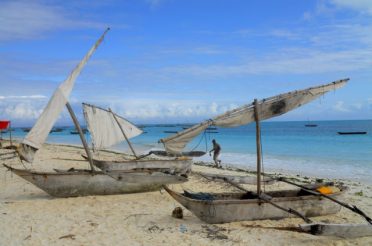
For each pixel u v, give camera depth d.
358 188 17.27
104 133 19.80
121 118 20.56
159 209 12.19
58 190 13.31
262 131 99.56
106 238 9.22
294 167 25.86
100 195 13.97
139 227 10.16
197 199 10.68
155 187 14.80
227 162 29.56
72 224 10.34
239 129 118.12
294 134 75.50
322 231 8.88
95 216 11.22
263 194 10.98
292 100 11.12
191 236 9.41
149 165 19.45
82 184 13.60
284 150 38.94
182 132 11.05
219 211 10.24
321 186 12.13
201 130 11.02
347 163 27.50
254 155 35.44
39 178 13.02
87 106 19.02
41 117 12.48
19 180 17.33
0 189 15.33
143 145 49.56
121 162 18.91
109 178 13.93
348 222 10.83
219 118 10.87
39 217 10.97
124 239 9.16
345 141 50.31
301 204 10.91
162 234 9.58
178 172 15.23
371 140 51.09
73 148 41.50
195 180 18.30
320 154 34.06
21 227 9.97
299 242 9.14
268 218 10.70
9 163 23.91
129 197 13.93
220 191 15.68
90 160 13.88
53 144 52.44
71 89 13.54
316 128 113.31
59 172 13.33
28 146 12.15
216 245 8.83
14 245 8.66
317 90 11.45
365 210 12.45
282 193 11.67
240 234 9.59
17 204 12.51
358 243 9.11
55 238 9.16
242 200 10.35
